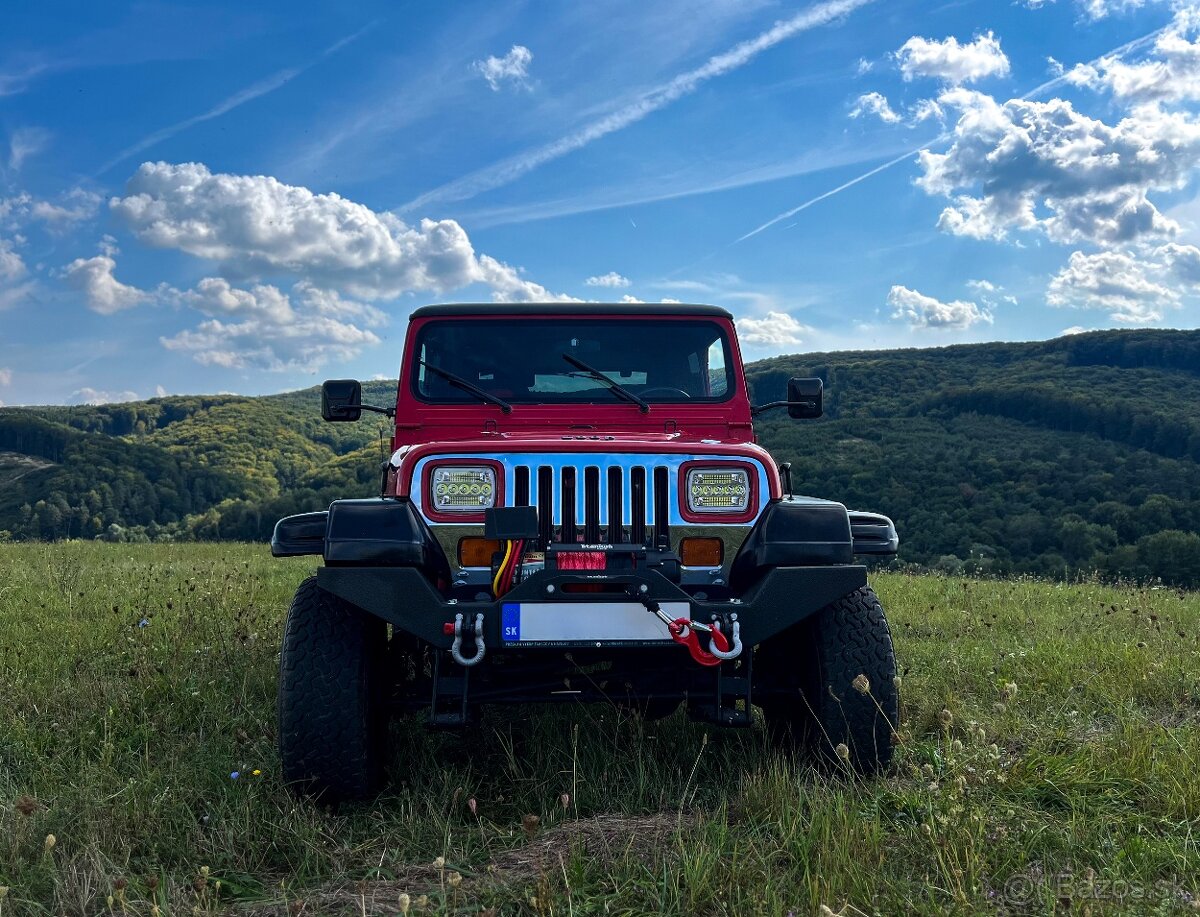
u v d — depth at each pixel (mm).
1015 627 7137
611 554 3354
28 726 4246
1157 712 4605
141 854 3027
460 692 3371
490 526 3369
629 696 3541
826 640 3551
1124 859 2758
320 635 3418
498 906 2553
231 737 4145
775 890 2543
